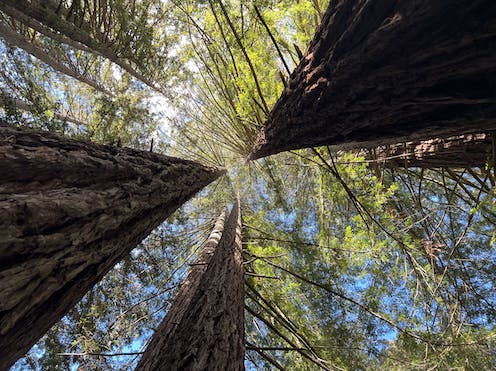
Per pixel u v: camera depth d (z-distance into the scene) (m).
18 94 4.61
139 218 2.12
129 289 5.77
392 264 6.17
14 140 1.36
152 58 5.71
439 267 5.38
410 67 1.41
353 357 5.36
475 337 4.39
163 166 2.86
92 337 4.57
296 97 2.46
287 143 3.25
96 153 1.85
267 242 7.18
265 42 4.99
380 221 4.89
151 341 2.35
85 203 1.44
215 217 8.45
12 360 1.25
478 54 1.18
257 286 5.60
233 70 5.05
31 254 1.06
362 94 1.76
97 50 4.83
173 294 5.88
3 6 3.86
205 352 1.82
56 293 1.25
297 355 5.28
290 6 3.77
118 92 6.75
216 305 2.39
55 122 4.26
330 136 2.47
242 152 7.36
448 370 4.41
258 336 6.11
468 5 1.08
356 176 4.92
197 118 7.51
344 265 5.45
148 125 6.43
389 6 1.36
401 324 5.48
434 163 4.09
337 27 1.75
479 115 1.51
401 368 5.07
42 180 1.33
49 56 5.78
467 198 5.25
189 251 7.43
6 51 4.32
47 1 4.29
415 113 1.70
